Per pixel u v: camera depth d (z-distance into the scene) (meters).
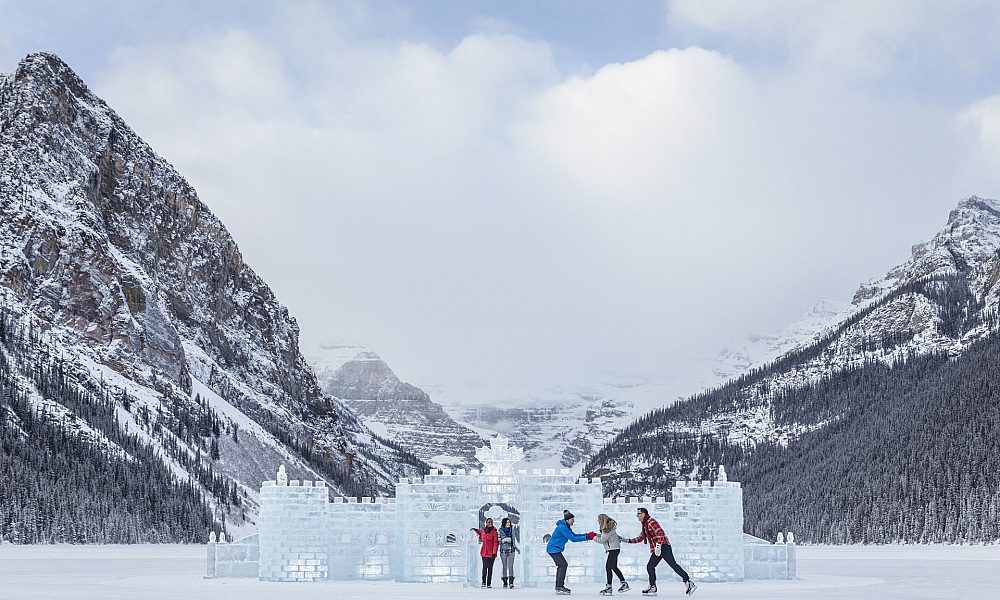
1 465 183.38
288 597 48.25
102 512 191.12
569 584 62.06
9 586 59.75
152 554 143.62
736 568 65.38
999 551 193.00
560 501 62.22
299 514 65.25
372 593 51.78
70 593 52.41
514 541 59.06
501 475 61.41
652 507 65.56
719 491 65.50
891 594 53.06
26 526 175.38
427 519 63.06
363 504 66.50
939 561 127.75
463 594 51.16
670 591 55.03
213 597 48.28
